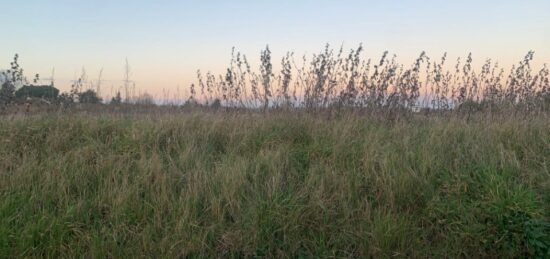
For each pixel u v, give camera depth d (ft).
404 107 22.77
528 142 15.99
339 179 13.44
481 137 16.63
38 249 10.73
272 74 23.94
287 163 14.85
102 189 13.10
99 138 17.56
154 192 12.90
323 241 11.28
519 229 10.80
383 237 10.97
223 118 19.99
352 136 17.29
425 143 15.99
